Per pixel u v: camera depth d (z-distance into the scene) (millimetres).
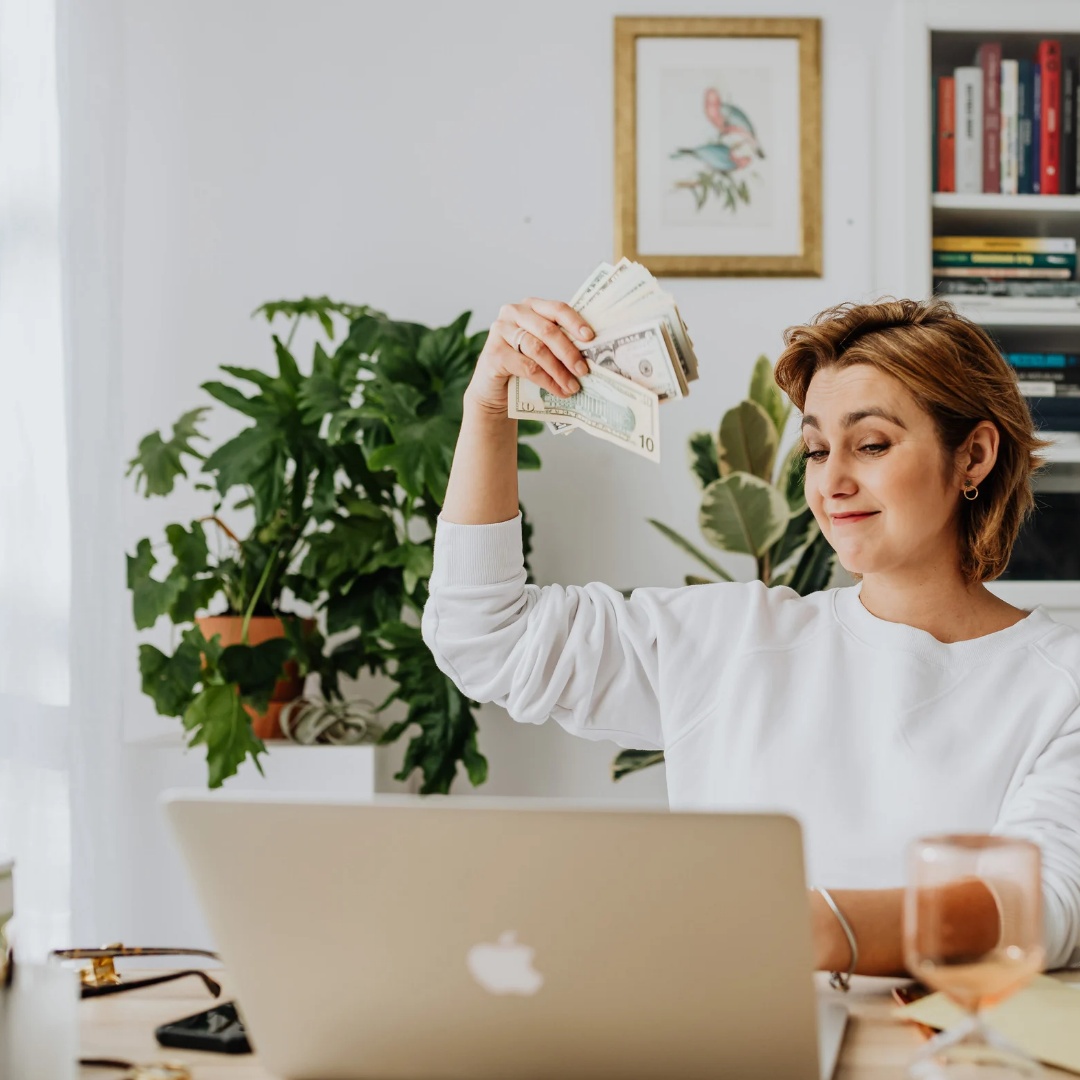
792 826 614
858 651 1309
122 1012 872
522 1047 690
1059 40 2357
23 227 2281
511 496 1396
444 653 1421
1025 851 627
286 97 2629
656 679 1396
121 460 2340
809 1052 660
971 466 1282
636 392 1219
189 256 2609
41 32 2303
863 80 2631
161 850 2236
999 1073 658
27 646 2215
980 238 2359
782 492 2348
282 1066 720
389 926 674
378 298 2625
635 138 2617
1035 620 1288
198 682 2266
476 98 2635
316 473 2537
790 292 2623
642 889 641
